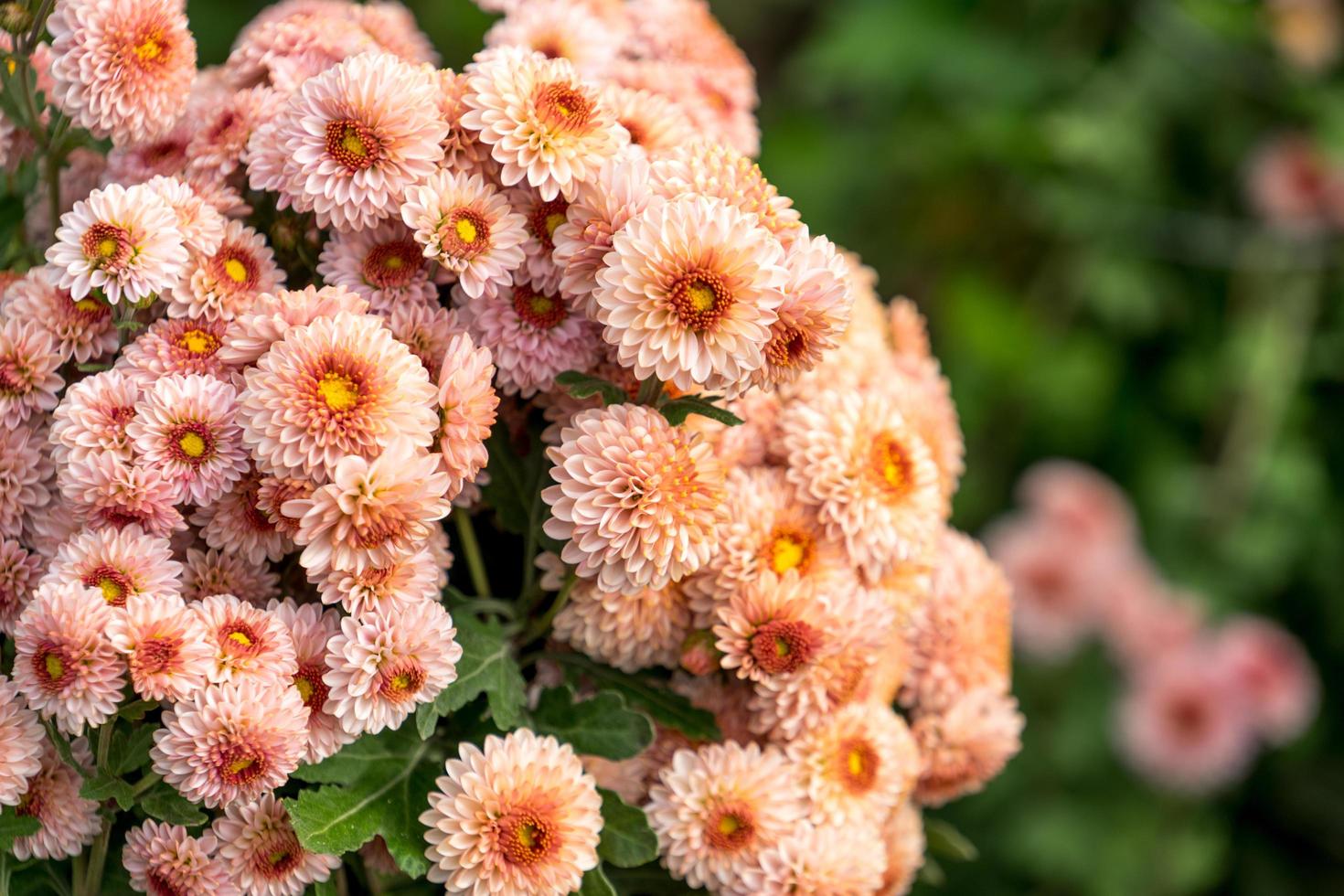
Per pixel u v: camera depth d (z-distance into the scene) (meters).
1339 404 2.04
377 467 0.92
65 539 0.97
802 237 0.97
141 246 0.95
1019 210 2.12
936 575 1.08
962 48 2.08
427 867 0.97
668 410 0.98
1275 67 1.97
